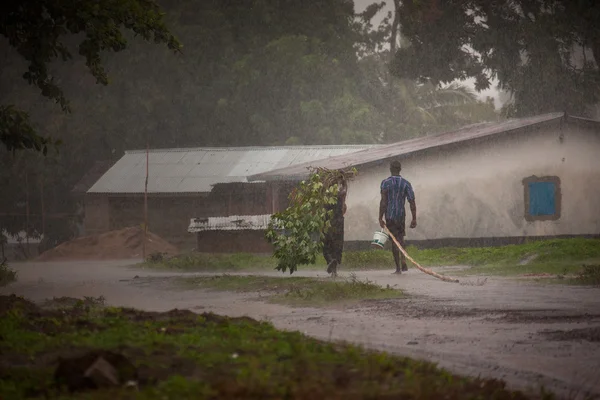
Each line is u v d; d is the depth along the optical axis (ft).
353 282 85.76
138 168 306.76
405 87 393.09
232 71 366.84
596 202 192.54
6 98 376.27
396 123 379.76
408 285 92.58
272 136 361.30
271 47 362.12
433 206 186.60
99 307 75.05
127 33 373.20
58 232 365.61
